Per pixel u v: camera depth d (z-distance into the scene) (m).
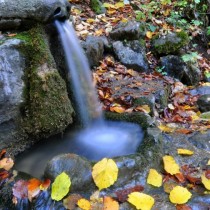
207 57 5.51
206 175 2.21
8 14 2.48
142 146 2.46
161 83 3.87
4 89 2.34
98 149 2.61
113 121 2.96
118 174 2.13
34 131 2.52
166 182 2.17
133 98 3.32
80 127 2.94
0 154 2.38
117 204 1.93
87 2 5.11
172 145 2.59
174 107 3.54
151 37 4.75
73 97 2.91
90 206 1.92
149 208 1.91
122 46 4.32
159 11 5.55
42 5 2.51
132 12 5.25
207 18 6.11
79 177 2.06
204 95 3.82
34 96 2.46
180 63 4.42
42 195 2.01
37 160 2.46
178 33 4.64
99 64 4.10
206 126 3.03
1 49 2.34
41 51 2.47
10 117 2.41
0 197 2.07
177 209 1.92
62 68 2.84
